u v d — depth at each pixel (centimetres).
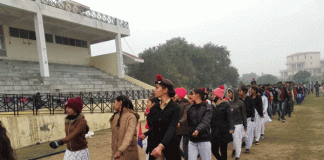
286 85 1116
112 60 2109
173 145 242
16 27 1659
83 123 288
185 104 419
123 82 1881
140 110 1199
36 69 1516
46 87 1234
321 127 733
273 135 673
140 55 3053
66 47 2047
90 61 2291
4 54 1573
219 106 383
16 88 1074
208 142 335
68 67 1794
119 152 239
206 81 4047
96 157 514
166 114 239
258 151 516
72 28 1814
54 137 709
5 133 161
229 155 497
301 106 1411
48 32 1884
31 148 604
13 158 162
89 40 2305
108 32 1983
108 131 852
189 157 346
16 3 1209
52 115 712
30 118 640
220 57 5031
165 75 2766
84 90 1430
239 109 455
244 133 504
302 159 444
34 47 1781
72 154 289
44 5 1366
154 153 216
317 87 2117
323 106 1298
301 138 611
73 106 284
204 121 328
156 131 247
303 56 13038
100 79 1752
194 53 3984
